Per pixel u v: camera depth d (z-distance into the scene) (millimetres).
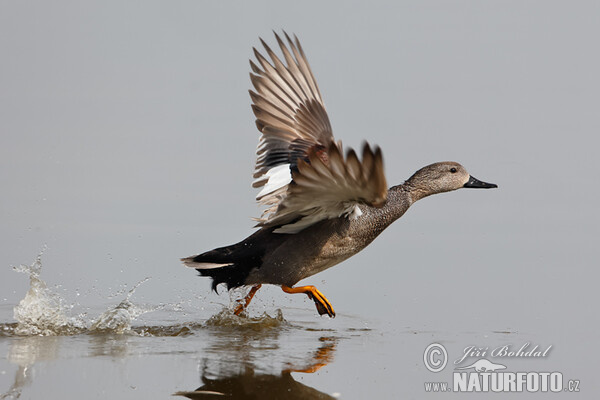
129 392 8703
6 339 10773
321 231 11820
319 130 13336
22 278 13844
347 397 8797
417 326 11914
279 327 11875
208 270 12195
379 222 12375
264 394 8766
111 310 12203
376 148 8922
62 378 9094
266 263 11914
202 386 8938
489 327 11852
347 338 11242
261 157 13195
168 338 11070
